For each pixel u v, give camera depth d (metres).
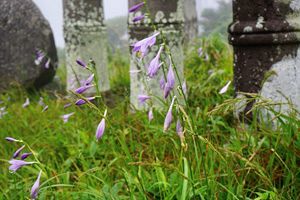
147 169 0.85
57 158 1.04
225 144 0.89
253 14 0.88
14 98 1.75
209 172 0.73
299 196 0.71
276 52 0.88
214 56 1.69
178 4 1.20
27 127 1.27
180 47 1.21
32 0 2.08
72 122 1.17
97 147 0.96
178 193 0.71
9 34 1.99
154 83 1.21
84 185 0.76
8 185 0.91
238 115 0.93
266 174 0.76
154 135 0.97
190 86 1.35
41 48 1.98
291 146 0.77
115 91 1.89
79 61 0.70
